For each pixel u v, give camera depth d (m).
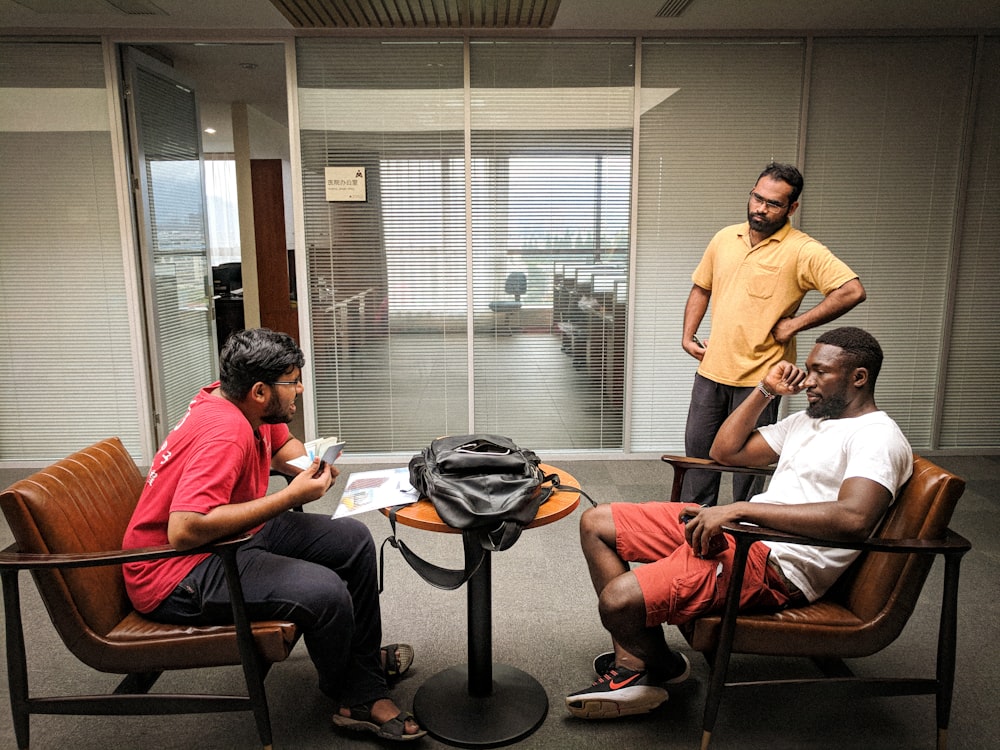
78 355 4.38
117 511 1.98
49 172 4.17
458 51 4.11
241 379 1.84
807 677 2.26
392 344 4.43
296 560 1.91
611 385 4.52
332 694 2.01
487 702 2.07
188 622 1.81
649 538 2.11
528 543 3.27
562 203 4.30
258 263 7.31
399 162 4.22
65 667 2.30
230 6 3.63
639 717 2.06
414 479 2.03
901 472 1.79
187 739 1.97
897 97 4.18
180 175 4.71
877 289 4.41
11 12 3.72
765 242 2.91
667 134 4.21
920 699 2.14
